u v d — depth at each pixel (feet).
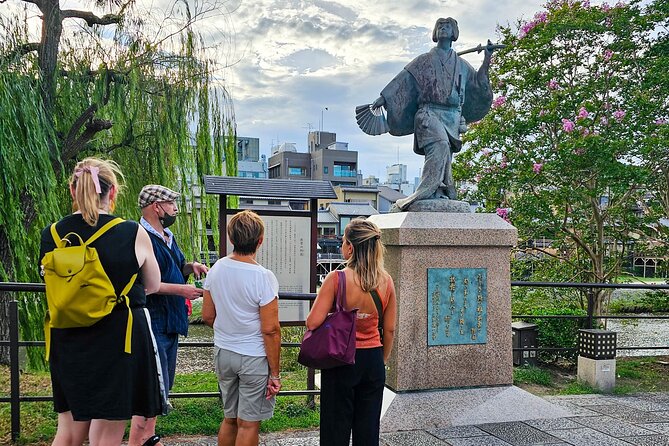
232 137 29.55
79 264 7.51
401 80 16.12
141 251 8.26
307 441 12.56
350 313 9.16
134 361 8.13
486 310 15.07
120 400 7.95
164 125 27.20
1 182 21.70
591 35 30.99
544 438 12.87
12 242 22.75
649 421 14.29
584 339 18.86
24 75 23.24
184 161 27.89
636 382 20.65
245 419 9.54
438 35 16.10
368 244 9.61
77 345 7.91
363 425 9.55
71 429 8.50
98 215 8.04
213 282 9.62
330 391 9.44
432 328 14.57
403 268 14.35
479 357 14.97
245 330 9.50
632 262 36.96
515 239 15.20
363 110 16.38
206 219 29.68
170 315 10.53
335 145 159.63
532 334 24.41
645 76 29.09
